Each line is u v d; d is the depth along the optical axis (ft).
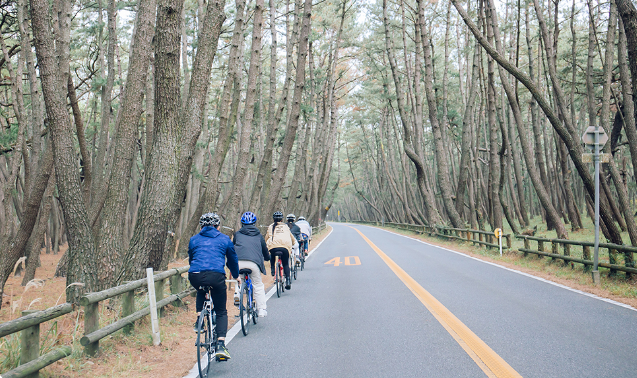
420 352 17.44
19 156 40.81
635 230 40.24
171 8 27.27
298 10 80.84
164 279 24.14
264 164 64.23
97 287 27.43
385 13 95.55
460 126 129.90
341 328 22.02
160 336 21.04
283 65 130.00
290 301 30.01
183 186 29.37
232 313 27.68
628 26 34.04
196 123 30.25
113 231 28.55
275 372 15.89
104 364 17.04
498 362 15.85
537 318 22.47
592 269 35.24
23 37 39.70
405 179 161.79
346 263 52.54
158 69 27.40
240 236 23.45
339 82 156.46
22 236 35.99
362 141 221.05
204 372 15.88
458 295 29.45
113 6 49.80
